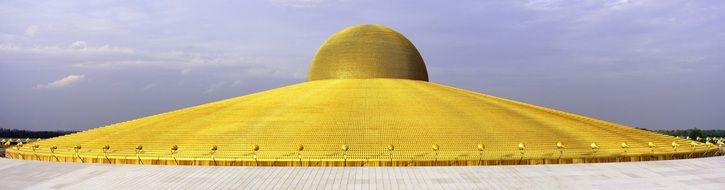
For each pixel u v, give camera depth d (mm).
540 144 29172
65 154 29828
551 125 32750
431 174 23688
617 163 27641
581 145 29703
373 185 21062
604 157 28188
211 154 27438
